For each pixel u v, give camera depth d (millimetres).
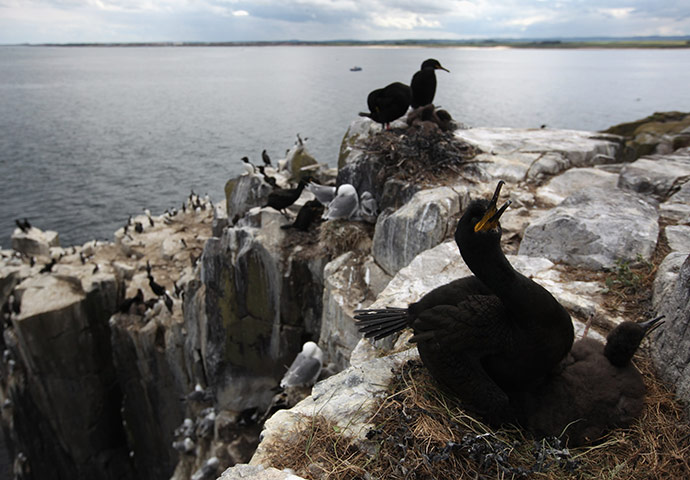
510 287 3219
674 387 3660
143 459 19406
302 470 3141
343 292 8758
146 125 81500
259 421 11812
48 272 22219
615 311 4656
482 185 9141
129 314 17562
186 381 16031
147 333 16375
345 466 3113
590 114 66188
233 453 12195
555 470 3021
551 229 5902
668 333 3871
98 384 20000
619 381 3502
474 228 3268
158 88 158875
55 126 82500
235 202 16031
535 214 8094
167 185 47375
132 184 47625
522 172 9656
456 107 74250
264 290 10984
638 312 4605
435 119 11273
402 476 3002
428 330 3480
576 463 3029
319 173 15898
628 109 71062
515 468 2975
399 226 8062
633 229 5555
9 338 20562
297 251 10570
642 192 7742
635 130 12922
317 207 11086
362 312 4270
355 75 190000
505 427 3361
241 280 11156
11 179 49656
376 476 3037
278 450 3322
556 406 3383
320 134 64875
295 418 3588
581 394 3410
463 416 3414
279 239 10836
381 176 9898
